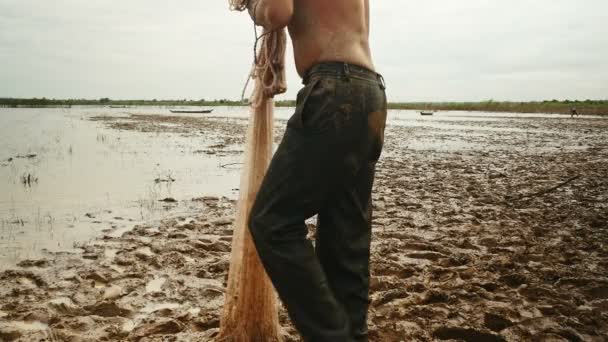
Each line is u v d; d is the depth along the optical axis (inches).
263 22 87.0
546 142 806.5
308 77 85.8
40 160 518.3
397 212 278.4
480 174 436.1
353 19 87.7
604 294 158.2
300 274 81.4
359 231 91.7
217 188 367.2
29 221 256.5
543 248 205.5
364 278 92.4
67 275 173.5
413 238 222.7
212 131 1062.4
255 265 109.7
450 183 384.2
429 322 136.1
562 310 142.4
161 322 132.0
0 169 445.7
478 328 131.2
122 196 329.4
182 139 833.5
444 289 160.1
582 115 2652.6
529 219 260.5
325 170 81.3
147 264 186.2
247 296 110.3
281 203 82.0
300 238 83.2
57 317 137.4
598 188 357.4
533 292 157.3
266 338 111.7
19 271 175.0
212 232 234.8
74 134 942.4
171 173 439.5
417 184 378.6
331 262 91.2
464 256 193.9
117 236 228.2
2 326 131.4
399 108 5748.0
